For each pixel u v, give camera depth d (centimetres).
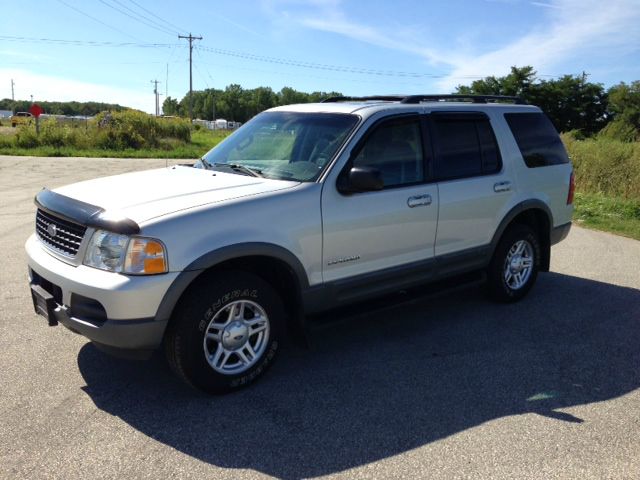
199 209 344
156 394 366
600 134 5353
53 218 374
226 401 360
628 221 1059
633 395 383
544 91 6072
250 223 357
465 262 501
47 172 1705
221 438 318
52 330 459
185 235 333
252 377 377
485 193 501
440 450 312
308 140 433
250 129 492
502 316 532
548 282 648
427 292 479
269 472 289
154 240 323
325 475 288
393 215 430
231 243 346
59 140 2923
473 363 427
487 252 518
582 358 441
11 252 688
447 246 482
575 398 376
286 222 372
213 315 349
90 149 2916
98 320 330
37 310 385
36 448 303
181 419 337
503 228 526
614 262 746
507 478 288
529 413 355
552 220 581
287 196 376
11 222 866
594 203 1215
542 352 451
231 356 374
